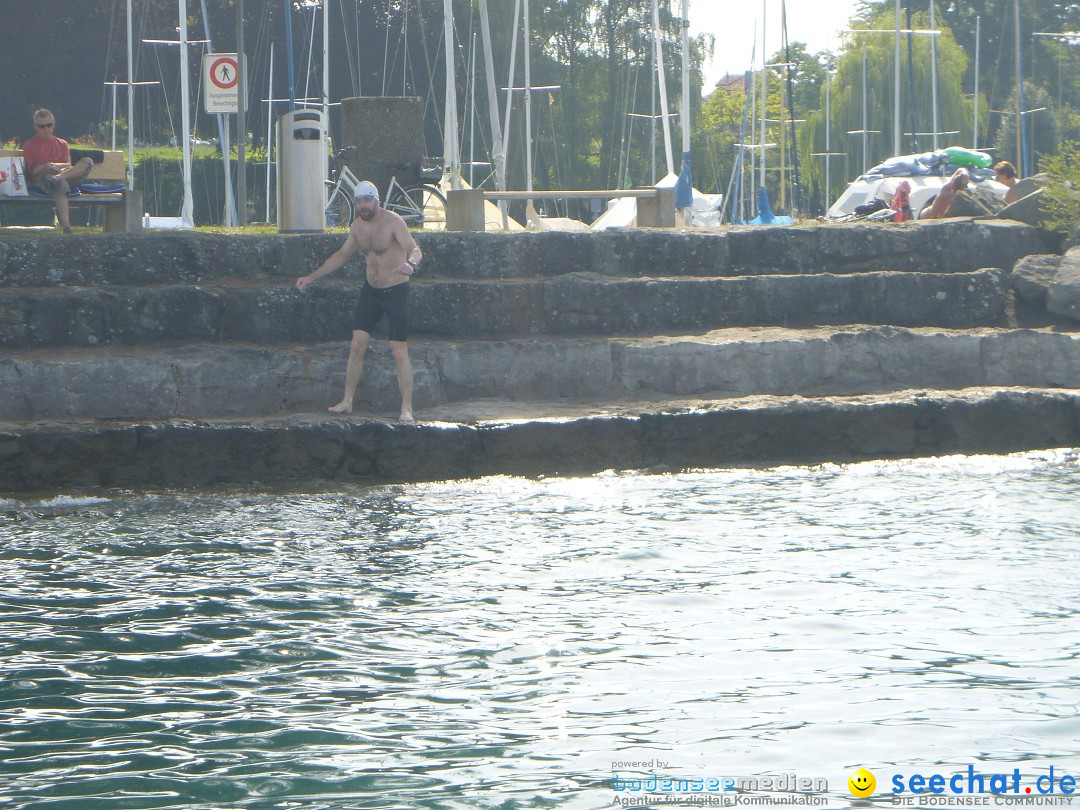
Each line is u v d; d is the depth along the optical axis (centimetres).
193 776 979
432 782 962
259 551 1748
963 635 1335
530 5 13125
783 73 10762
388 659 1272
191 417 2406
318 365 2514
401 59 12294
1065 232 3216
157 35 11700
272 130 11744
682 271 3045
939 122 12169
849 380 2731
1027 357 2786
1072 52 14862
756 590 1527
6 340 2508
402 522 1947
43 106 11569
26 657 1282
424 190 3641
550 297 2831
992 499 2092
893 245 3139
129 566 1662
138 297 2588
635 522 1934
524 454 2353
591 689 1177
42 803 930
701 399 2611
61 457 2172
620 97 13562
